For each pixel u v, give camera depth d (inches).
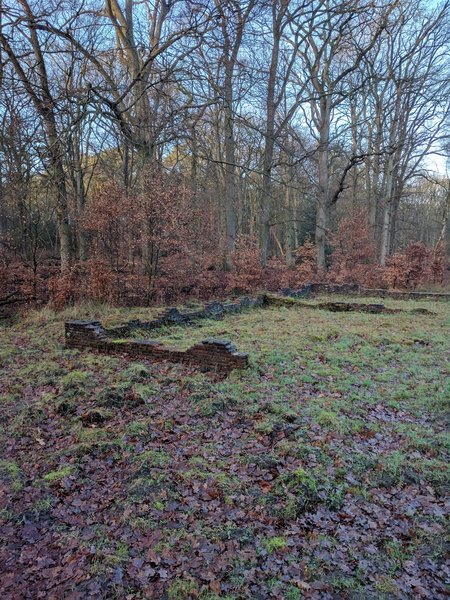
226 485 175.2
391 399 264.5
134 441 209.3
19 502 168.1
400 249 1075.3
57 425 229.0
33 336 404.2
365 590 128.3
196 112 825.5
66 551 143.9
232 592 126.7
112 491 174.9
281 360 331.9
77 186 703.7
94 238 596.1
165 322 454.0
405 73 1046.4
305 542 147.4
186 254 652.1
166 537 148.8
